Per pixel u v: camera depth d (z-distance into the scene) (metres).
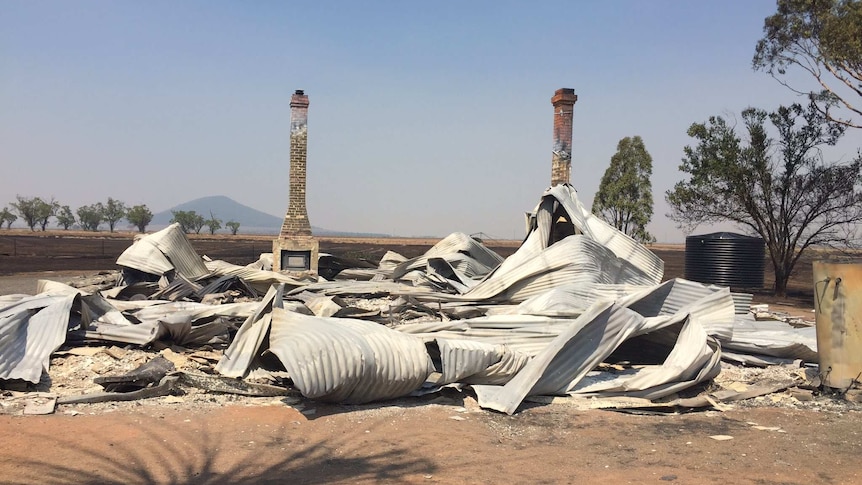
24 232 99.94
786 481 5.41
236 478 5.11
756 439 6.71
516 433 6.74
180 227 17.91
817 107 24.09
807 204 24.59
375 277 20.09
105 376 7.79
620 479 5.36
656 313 11.00
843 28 20.19
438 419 7.10
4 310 9.24
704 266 21.67
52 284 12.02
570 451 6.16
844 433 6.99
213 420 6.71
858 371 8.47
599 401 8.01
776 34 23.34
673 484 5.27
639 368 9.65
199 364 8.98
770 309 20.09
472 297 14.15
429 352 8.63
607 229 15.95
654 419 7.50
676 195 26.19
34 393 7.39
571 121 20.22
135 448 5.74
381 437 6.37
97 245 56.91
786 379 9.45
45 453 5.52
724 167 24.59
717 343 9.34
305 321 7.59
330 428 6.60
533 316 10.20
